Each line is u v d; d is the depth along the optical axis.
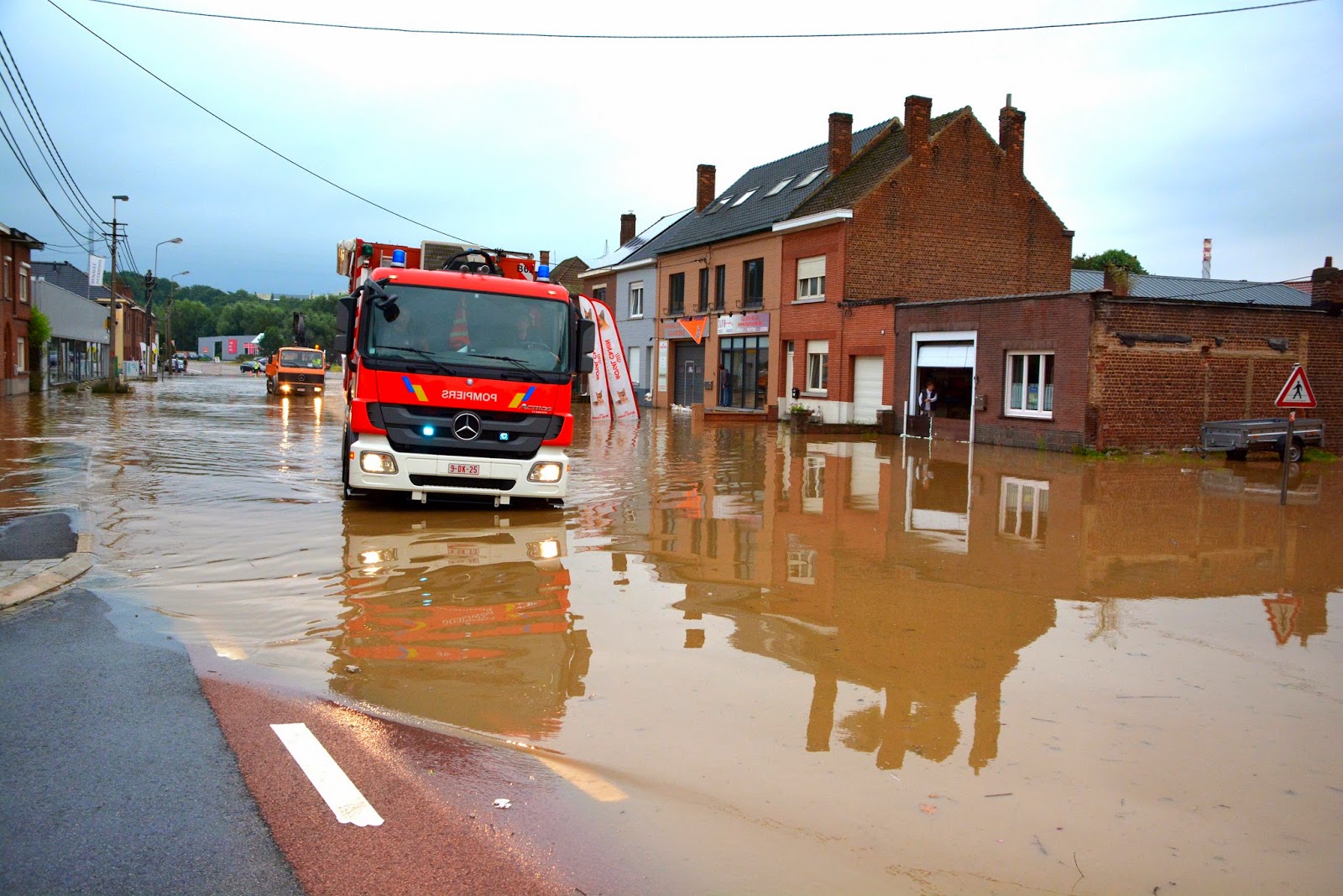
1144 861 3.50
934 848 3.53
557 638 5.95
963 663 5.73
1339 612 7.21
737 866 3.34
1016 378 22.72
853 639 6.13
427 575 7.54
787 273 31.12
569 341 10.38
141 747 4.16
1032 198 30.47
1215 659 5.96
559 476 10.38
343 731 4.41
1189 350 21.30
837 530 10.25
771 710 4.85
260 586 7.09
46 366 44.94
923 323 25.31
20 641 5.63
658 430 26.41
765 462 17.80
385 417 9.81
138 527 9.24
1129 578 8.23
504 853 3.36
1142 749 4.51
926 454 20.31
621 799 3.81
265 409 31.91
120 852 3.28
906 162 28.59
